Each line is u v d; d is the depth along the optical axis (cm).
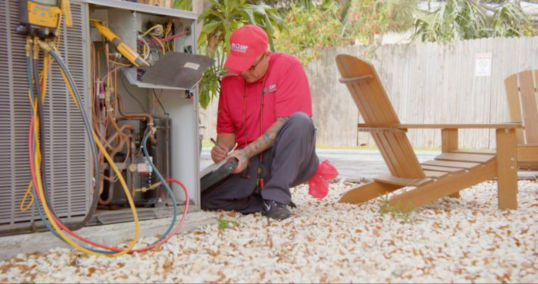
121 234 216
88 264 187
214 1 432
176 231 223
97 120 237
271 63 271
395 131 282
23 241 199
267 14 457
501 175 296
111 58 242
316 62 912
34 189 196
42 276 174
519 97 430
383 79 877
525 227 246
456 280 172
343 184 429
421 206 315
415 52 857
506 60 810
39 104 198
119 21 241
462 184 292
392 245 213
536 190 383
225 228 239
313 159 273
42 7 197
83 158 220
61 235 193
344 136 905
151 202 255
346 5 934
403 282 168
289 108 264
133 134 246
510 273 179
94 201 205
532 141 425
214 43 460
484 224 255
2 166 203
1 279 170
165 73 237
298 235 225
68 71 200
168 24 261
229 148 293
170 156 259
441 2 1159
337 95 904
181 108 266
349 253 201
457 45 834
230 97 281
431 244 215
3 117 202
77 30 214
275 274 174
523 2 1228
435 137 859
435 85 850
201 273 175
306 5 858
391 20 915
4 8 199
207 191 277
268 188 256
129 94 266
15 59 203
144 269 181
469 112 834
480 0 1195
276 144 259
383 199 307
